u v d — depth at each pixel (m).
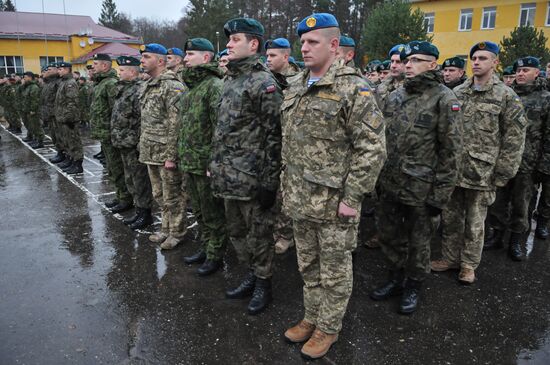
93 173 7.57
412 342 2.71
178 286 3.44
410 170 2.89
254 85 2.82
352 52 4.39
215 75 3.45
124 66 4.52
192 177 3.54
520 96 4.24
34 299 3.23
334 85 2.26
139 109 4.45
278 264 3.90
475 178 3.31
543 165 4.16
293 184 2.43
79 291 3.36
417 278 3.04
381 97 4.89
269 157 2.79
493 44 3.30
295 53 22.62
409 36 17.16
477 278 3.61
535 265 3.87
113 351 2.62
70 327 2.87
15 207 5.56
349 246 2.42
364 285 3.50
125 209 5.39
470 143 3.36
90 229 4.75
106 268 3.77
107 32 31.72
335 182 2.29
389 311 3.09
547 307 3.13
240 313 3.04
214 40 31.50
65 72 7.20
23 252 4.11
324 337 2.57
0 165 8.20
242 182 2.89
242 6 35.97
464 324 2.91
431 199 2.87
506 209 4.14
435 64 2.89
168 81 3.90
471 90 3.46
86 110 11.18
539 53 15.22
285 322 2.93
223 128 2.94
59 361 2.52
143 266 3.81
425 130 2.84
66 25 31.28
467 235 3.44
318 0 31.78
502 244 4.28
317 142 2.29
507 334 2.80
